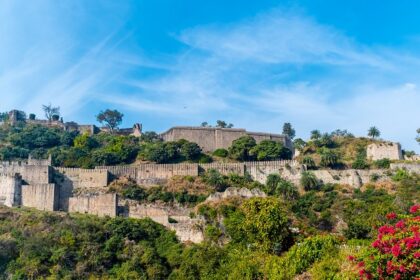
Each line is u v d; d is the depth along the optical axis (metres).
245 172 165.25
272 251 101.00
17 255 115.69
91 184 159.25
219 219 129.00
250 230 106.81
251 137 193.00
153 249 120.88
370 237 103.88
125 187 157.25
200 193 152.62
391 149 180.62
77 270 111.19
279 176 157.50
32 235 120.88
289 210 135.38
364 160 176.75
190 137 199.12
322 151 182.38
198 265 107.44
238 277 86.75
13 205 148.25
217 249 112.56
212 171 160.25
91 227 124.31
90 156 182.12
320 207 138.50
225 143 198.50
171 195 151.88
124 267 113.00
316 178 160.00
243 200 136.88
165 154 182.75
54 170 160.00
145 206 145.00
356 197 149.38
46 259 113.69
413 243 52.47
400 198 137.75
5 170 157.38
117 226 126.25
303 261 79.81
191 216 136.50
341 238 101.88
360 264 56.41
